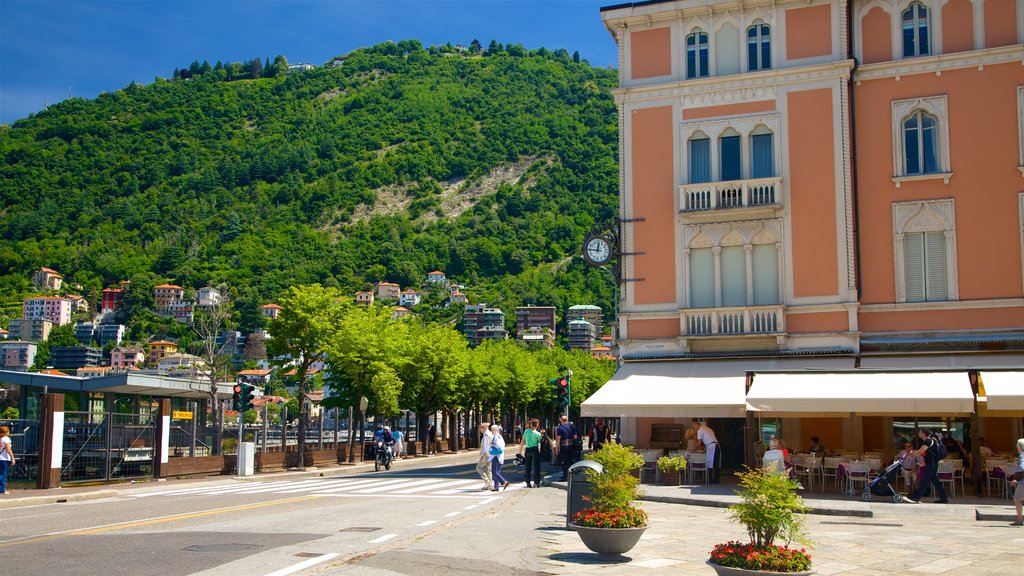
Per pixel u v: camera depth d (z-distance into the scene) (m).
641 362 32.22
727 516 20.17
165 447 35.38
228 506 21.88
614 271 33.94
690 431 30.53
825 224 31.19
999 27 30.55
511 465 43.44
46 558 12.61
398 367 56.88
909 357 29.95
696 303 32.38
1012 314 29.33
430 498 24.45
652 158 33.31
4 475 26.16
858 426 30.55
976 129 30.31
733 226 32.12
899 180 30.80
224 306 81.62
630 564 12.70
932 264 30.38
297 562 12.29
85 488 29.70
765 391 25.23
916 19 31.53
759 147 32.44
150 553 13.12
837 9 31.84
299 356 45.78
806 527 18.12
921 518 20.09
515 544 14.57
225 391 45.00
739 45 32.97
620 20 34.03
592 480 13.66
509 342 91.69
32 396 37.62
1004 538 16.12
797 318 31.14
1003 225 29.73
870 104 31.55
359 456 57.03
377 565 12.12
